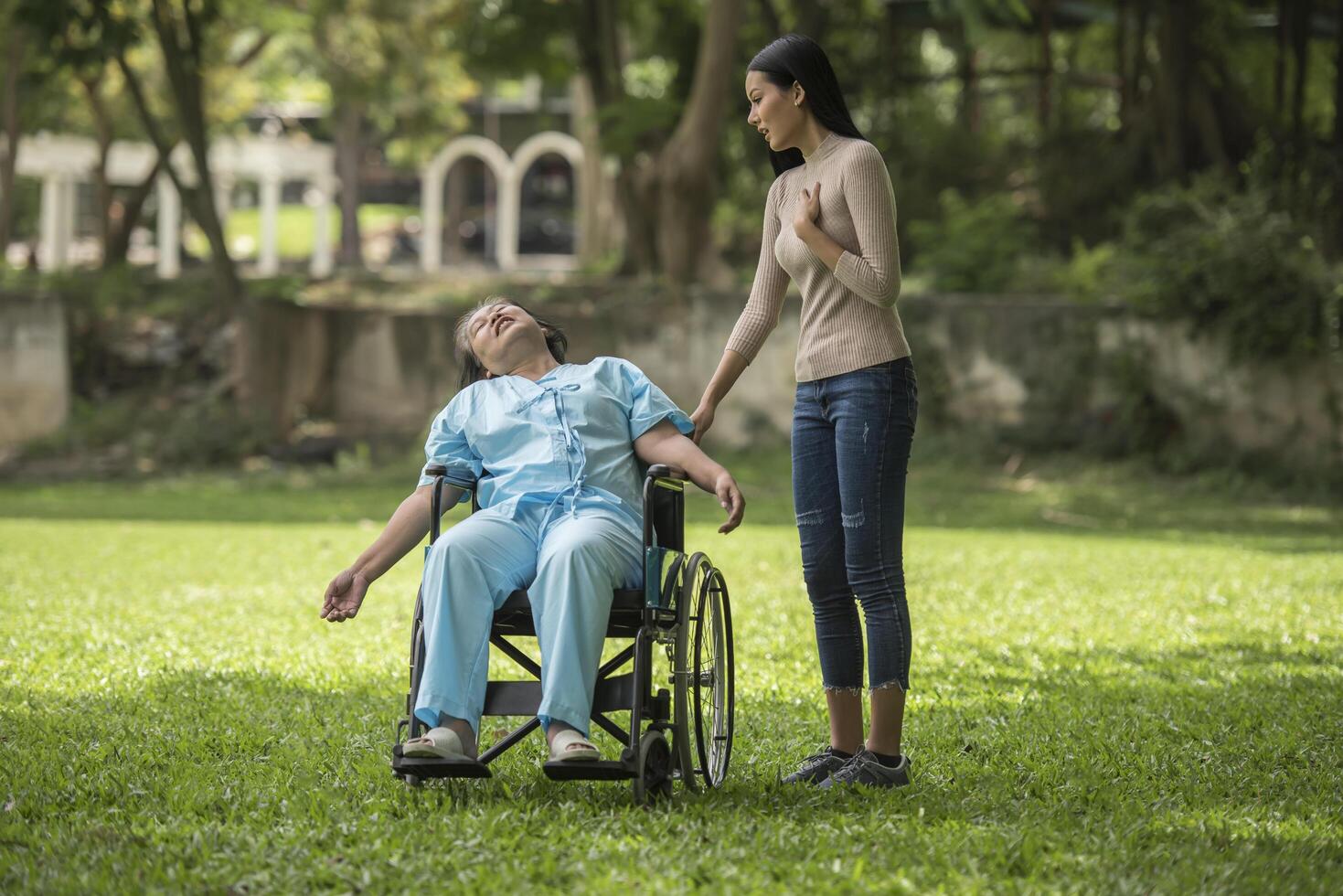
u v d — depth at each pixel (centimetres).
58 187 3831
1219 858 371
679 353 2389
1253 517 1692
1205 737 524
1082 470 2102
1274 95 2822
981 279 2358
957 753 501
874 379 451
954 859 365
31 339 2422
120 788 440
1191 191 2292
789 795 441
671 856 364
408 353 2511
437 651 408
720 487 444
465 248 5591
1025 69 2842
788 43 461
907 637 457
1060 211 2662
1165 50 2581
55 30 2264
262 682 631
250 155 4000
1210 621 845
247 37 3541
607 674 445
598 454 449
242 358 2450
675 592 428
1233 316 2062
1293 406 2069
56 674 644
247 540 1331
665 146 2598
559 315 2433
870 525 453
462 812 410
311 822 402
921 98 2942
